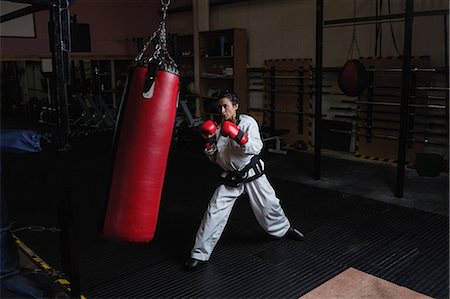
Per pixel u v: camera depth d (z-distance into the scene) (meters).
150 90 2.08
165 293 2.69
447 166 5.40
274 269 2.97
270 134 6.80
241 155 2.85
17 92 12.57
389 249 3.27
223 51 7.66
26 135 2.24
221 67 8.07
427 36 5.44
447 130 5.35
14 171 5.69
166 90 2.11
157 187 2.21
